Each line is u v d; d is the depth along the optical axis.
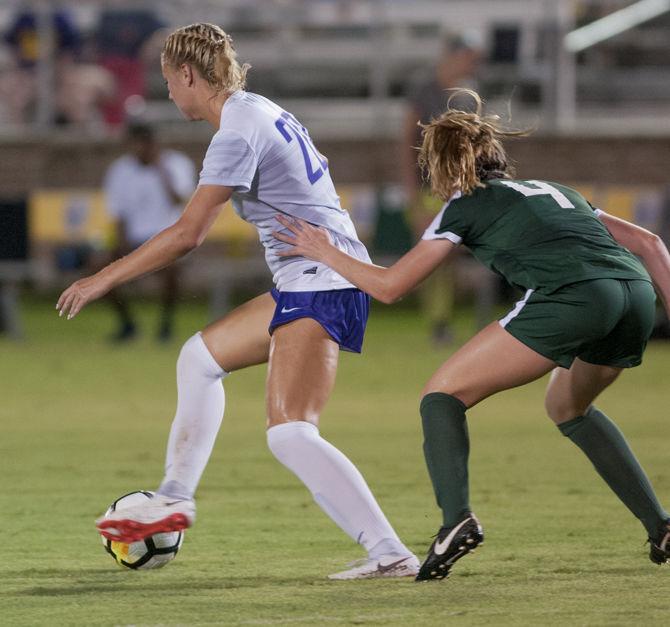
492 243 17.61
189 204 18.36
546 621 15.45
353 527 18.16
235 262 57.88
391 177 66.62
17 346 54.22
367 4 70.06
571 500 24.45
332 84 70.00
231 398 40.38
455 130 17.80
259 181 18.83
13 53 68.56
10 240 57.06
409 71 69.19
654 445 31.08
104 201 57.06
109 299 54.22
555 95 66.62
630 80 68.44
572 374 18.44
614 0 69.25
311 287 18.50
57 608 16.55
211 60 19.03
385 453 30.31
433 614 15.87
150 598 17.08
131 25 68.44
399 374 45.34
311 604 16.53
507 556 19.52
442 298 52.72
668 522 18.47
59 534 21.67
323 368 18.44
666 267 18.62
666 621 15.44
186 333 57.38
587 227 17.69
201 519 22.83
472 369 17.47
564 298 17.19
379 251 55.50
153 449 31.09
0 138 67.56
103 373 45.78
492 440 32.12
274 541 20.98
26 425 34.94
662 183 65.62
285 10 70.12
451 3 68.50
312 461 18.06
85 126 68.69
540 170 66.00
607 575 18.14
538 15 67.44
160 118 68.88
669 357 50.25
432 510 23.70
